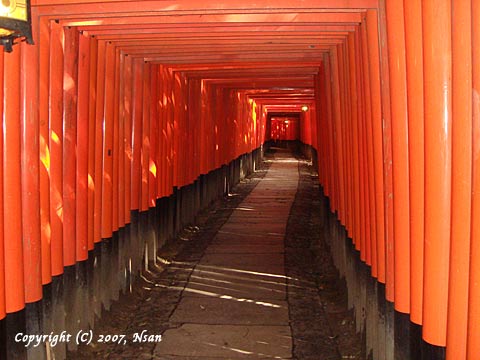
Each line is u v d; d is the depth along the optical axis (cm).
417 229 322
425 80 296
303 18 476
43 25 418
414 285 325
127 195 665
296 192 1775
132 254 688
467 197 264
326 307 638
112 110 584
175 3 432
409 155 329
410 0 317
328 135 790
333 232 772
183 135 1016
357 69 493
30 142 390
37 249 397
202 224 1166
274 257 880
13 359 365
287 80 1138
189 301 657
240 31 522
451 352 275
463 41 260
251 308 632
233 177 1823
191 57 705
